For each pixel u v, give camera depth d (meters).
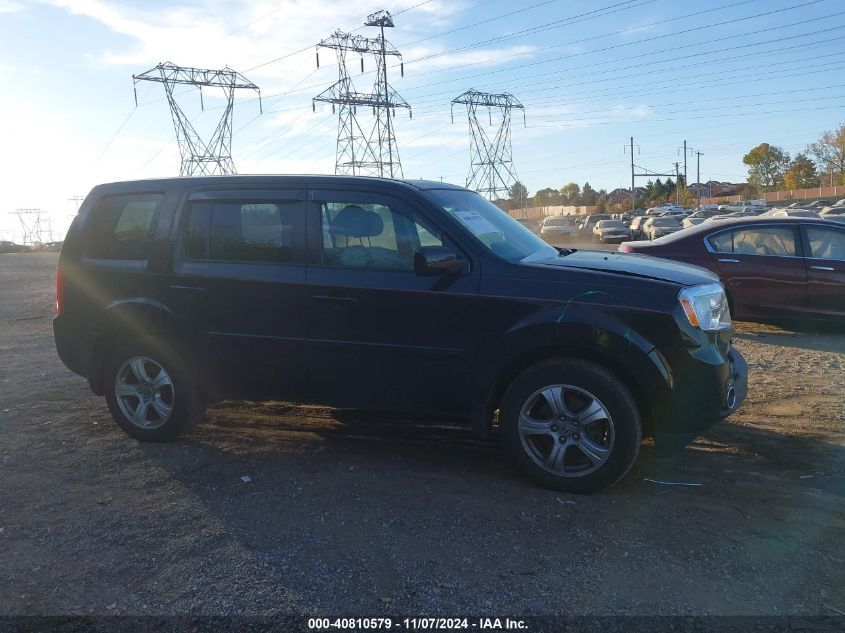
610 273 4.36
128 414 5.34
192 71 49.78
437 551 3.66
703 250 9.90
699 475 4.63
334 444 5.29
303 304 4.80
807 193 84.19
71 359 5.49
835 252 9.32
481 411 4.53
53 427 5.71
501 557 3.60
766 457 4.96
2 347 9.56
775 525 3.93
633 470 4.72
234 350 5.01
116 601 3.28
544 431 4.34
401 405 4.75
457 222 4.62
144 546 3.76
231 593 3.32
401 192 4.73
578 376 4.23
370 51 47.44
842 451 5.06
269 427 5.70
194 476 4.68
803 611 3.14
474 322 4.45
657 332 4.16
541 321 4.28
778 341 9.06
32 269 26.91
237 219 5.04
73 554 3.69
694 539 3.77
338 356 4.77
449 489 4.43
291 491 4.42
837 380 7.07
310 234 4.85
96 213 5.46
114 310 5.25
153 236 5.21
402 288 4.58
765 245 9.66
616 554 3.62
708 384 4.19
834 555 3.61
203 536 3.86
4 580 3.46
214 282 5.00
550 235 48.66
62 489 4.49
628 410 4.17
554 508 4.14
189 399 5.20
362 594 3.29
